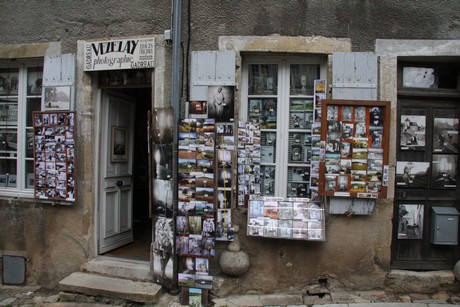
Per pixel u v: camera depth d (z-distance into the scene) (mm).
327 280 4023
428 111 4215
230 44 3988
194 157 3912
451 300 3867
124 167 5191
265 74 4246
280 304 3832
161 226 4004
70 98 4348
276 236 3850
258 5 3980
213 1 4020
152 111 4105
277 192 4176
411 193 4219
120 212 5086
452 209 4148
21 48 4566
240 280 4031
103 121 4688
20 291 4445
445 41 3912
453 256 4219
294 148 4195
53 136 4406
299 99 4199
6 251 4664
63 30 4414
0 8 4641
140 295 3824
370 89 3895
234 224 4008
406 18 3938
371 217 3973
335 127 3893
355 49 3951
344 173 3887
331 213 3949
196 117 3994
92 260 4441
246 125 4020
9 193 4770
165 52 4082
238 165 4012
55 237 4484
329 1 3951
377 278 3982
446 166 4215
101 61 4238
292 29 3965
